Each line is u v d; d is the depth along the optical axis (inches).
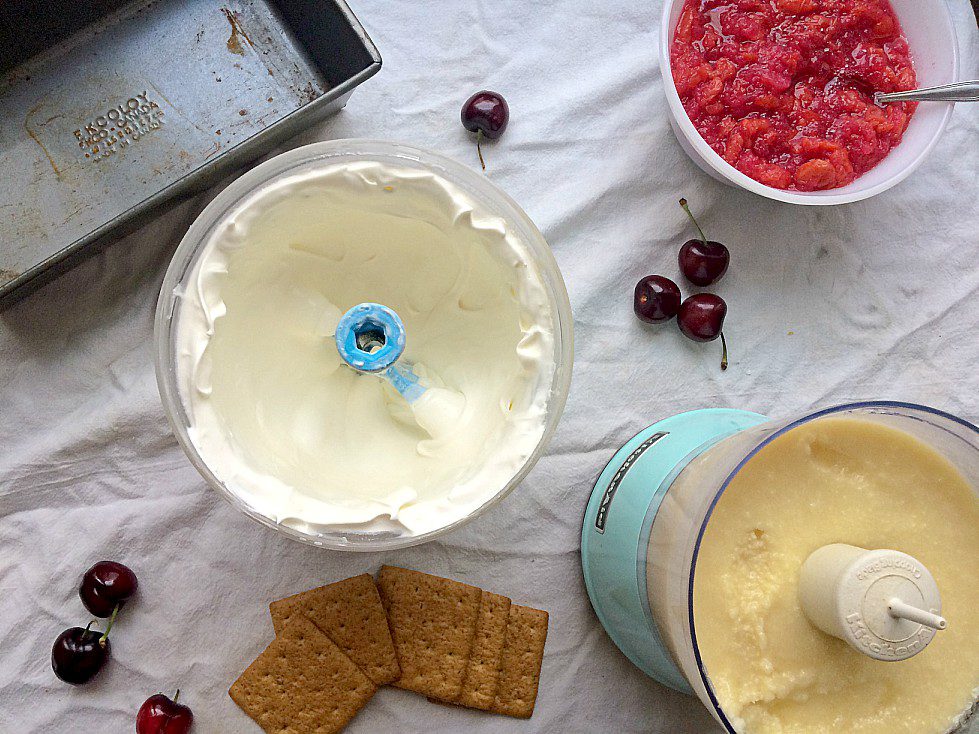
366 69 20.6
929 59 21.9
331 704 21.2
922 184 23.7
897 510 17.8
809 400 23.2
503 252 18.0
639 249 23.1
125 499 22.1
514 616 21.9
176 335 17.7
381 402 20.4
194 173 20.3
